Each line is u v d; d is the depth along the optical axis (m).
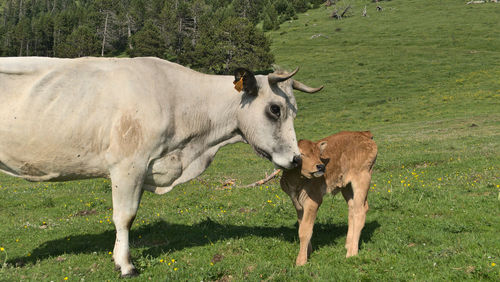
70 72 5.65
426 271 5.53
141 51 94.62
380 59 65.19
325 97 48.78
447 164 14.93
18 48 125.56
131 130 5.72
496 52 61.94
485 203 8.88
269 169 19.03
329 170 6.32
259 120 6.22
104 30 115.38
